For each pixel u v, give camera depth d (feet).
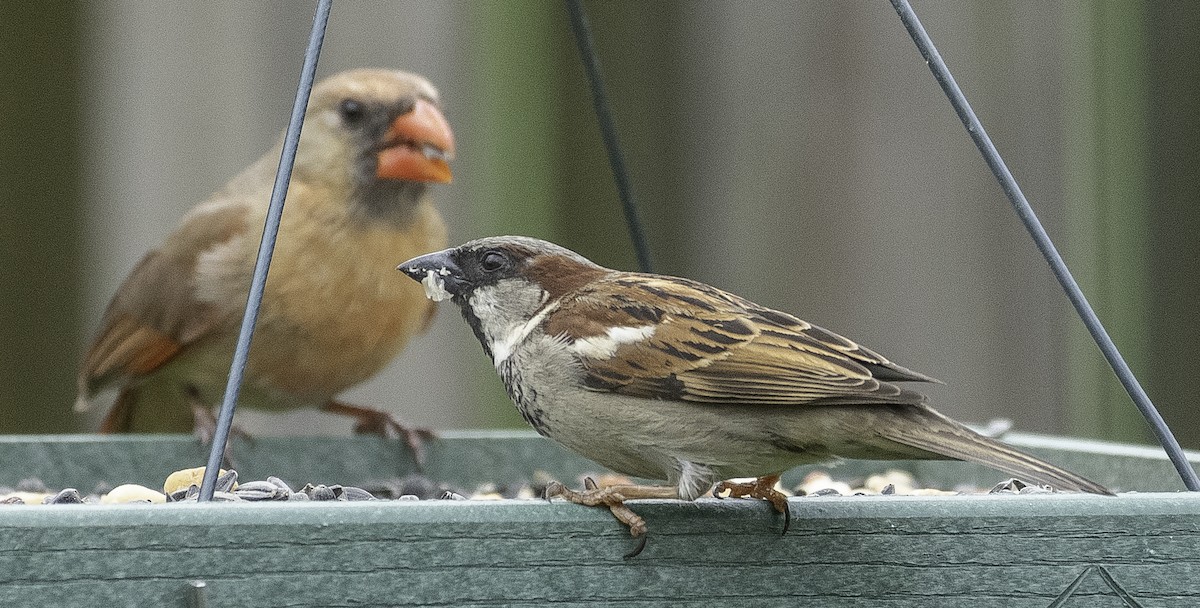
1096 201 41.70
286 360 36.45
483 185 44.55
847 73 41.37
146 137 42.78
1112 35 41.60
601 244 44.19
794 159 41.55
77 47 44.75
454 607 18.54
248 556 17.99
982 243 40.75
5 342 44.75
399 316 36.76
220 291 36.11
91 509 17.76
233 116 42.80
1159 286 41.88
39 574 17.53
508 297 22.88
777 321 21.20
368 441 34.30
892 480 32.78
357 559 18.26
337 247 35.86
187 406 39.63
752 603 19.47
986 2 41.52
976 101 41.39
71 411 45.06
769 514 19.56
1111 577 19.48
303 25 42.91
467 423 43.68
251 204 36.63
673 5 43.45
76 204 44.80
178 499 23.85
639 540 19.20
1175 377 42.01
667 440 20.85
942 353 40.65
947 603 19.53
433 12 44.01
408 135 35.81
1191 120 41.70
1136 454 29.63
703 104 42.73
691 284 22.39
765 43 42.06
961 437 20.08
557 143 44.78
